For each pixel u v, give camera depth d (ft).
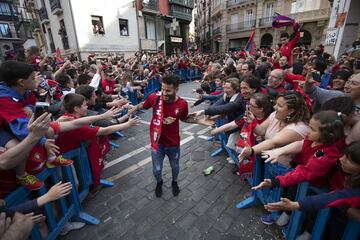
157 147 8.85
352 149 4.34
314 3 67.82
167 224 8.13
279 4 75.56
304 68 14.83
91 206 9.17
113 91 19.69
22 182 5.73
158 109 8.45
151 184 10.62
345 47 27.30
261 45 85.51
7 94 5.72
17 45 101.40
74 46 50.85
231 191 9.94
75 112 8.09
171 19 79.20
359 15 25.98
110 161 13.03
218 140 15.16
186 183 10.62
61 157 6.97
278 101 7.07
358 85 7.81
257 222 8.08
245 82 9.53
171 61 45.68
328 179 5.61
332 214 5.49
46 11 59.11
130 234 7.73
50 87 13.32
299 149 6.36
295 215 6.12
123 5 56.34
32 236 5.84
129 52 60.23
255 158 7.88
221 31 100.53
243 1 86.94
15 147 4.76
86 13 49.57
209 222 8.16
